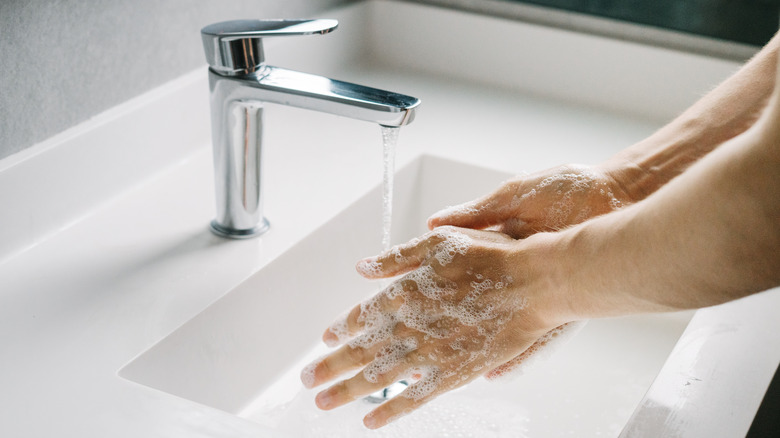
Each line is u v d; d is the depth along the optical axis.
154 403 0.60
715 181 0.46
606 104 1.14
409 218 1.02
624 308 0.54
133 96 0.88
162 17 0.89
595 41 1.11
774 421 0.61
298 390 0.81
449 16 1.18
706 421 0.54
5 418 0.57
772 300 0.68
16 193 0.75
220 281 0.75
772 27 1.07
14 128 0.75
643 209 0.51
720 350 0.61
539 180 0.74
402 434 0.75
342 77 1.17
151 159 0.89
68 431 0.57
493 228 0.77
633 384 0.84
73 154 0.79
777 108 0.42
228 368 0.76
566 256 0.56
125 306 0.71
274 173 0.93
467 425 0.77
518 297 0.60
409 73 1.21
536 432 0.77
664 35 1.12
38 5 0.74
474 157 0.98
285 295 0.82
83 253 0.77
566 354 0.88
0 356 0.64
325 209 0.87
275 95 0.71
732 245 0.46
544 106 1.14
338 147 1.00
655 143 0.76
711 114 0.73
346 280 0.92
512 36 1.16
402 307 0.63
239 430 0.58
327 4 1.14
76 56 0.79
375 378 0.63
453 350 0.63
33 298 0.70
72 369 0.63
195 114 0.94
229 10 0.99
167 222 0.83
